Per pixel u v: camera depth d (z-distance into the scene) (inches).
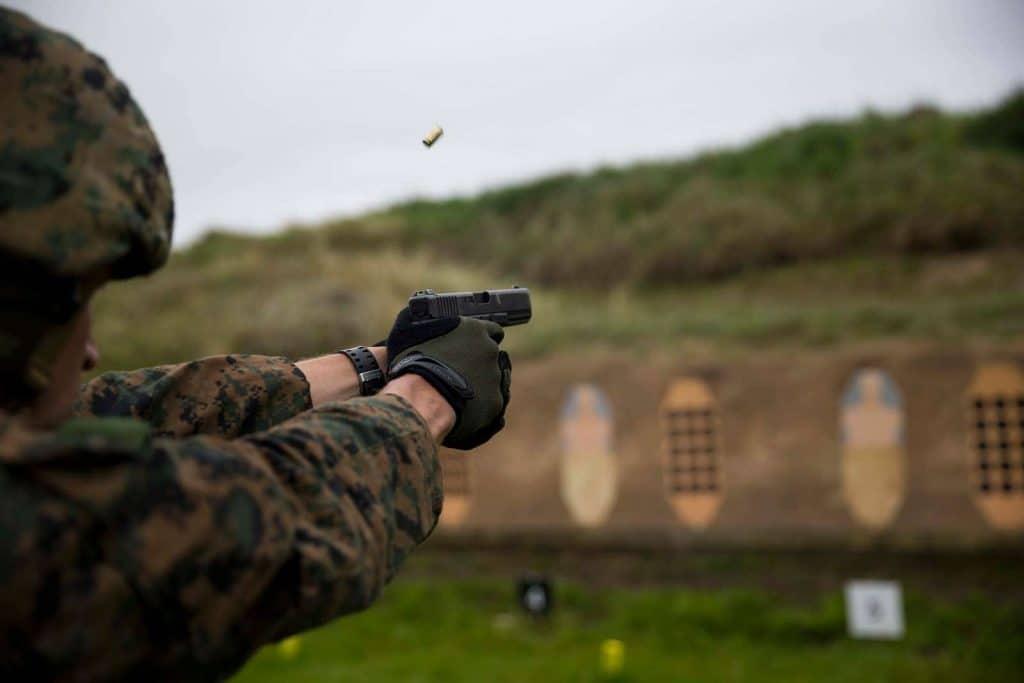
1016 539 240.1
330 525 28.8
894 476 249.3
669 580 246.2
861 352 263.0
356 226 608.1
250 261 463.5
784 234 482.9
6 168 26.1
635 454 270.4
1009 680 185.2
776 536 255.0
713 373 270.4
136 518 25.4
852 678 187.5
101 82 28.6
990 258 426.3
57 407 29.3
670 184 596.7
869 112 605.3
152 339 366.6
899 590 212.4
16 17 27.8
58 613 24.1
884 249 461.1
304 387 43.5
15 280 26.1
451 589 246.2
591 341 301.0
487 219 620.1
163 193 29.9
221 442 28.7
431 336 39.9
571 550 268.7
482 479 280.1
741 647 210.2
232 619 26.3
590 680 187.3
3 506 23.9
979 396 248.5
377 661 202.8
